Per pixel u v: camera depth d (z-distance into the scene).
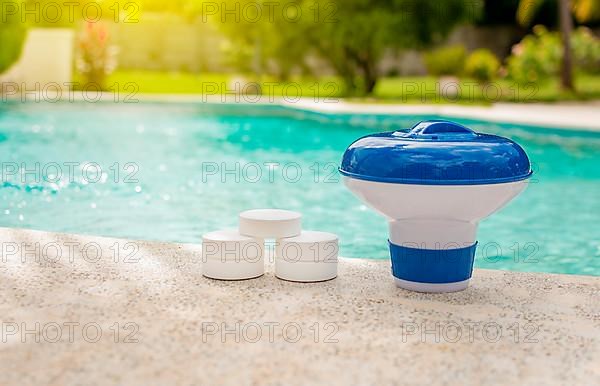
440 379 1.04
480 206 1.28
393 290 1.33
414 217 1.30
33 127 3.90
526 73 5.98
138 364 1.06
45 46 5.80
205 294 1.29
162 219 1.99
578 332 1.17
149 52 7.46
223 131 3.89
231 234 1.39
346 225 1.94
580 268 1.63
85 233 1.85
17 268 1.38
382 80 7.61
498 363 1.08
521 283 1.37
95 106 4.73
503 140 1.31
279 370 1.05
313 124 4.18
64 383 1.02
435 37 6.09
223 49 7.36
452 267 1.31
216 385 1.02
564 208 2.11
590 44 6.82
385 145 1.29
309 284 1.35
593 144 3.33
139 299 1.26
